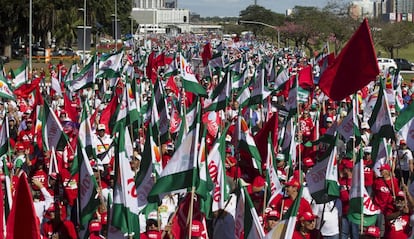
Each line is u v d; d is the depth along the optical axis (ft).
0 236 33.86
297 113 68.03
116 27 236.63
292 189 45.62
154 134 64.75
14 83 107.76
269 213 41.22
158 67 133.90
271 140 51.01
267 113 81.35
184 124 58.75
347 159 56.59
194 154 38.27
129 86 75.31
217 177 46.24
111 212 39.50
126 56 144.25
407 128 58.13
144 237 42.09
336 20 318.24
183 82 76.33
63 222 45.42
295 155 63.00
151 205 44.24
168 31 645.51
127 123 67.62
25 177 30.91
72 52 329.52
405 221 48.32
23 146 69.31
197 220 42.29
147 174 44.29
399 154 67.41
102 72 103.65
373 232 44.29
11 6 299.38
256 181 50.80
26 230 31.22
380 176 55.11
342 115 77.00
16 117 89.92
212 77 118.83
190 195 39.40
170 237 42.29
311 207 49.26
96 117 80.84
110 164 55.31
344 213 51.80
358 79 53.62
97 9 352.49
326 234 49.70
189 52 208.44
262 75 77.61
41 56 324.19
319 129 77.92
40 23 310.04
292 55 227.20
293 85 69.21
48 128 60.08
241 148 52.49
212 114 70.03
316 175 47.03
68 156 59.47
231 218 45.62
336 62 54.29
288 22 355.97
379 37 302.25
